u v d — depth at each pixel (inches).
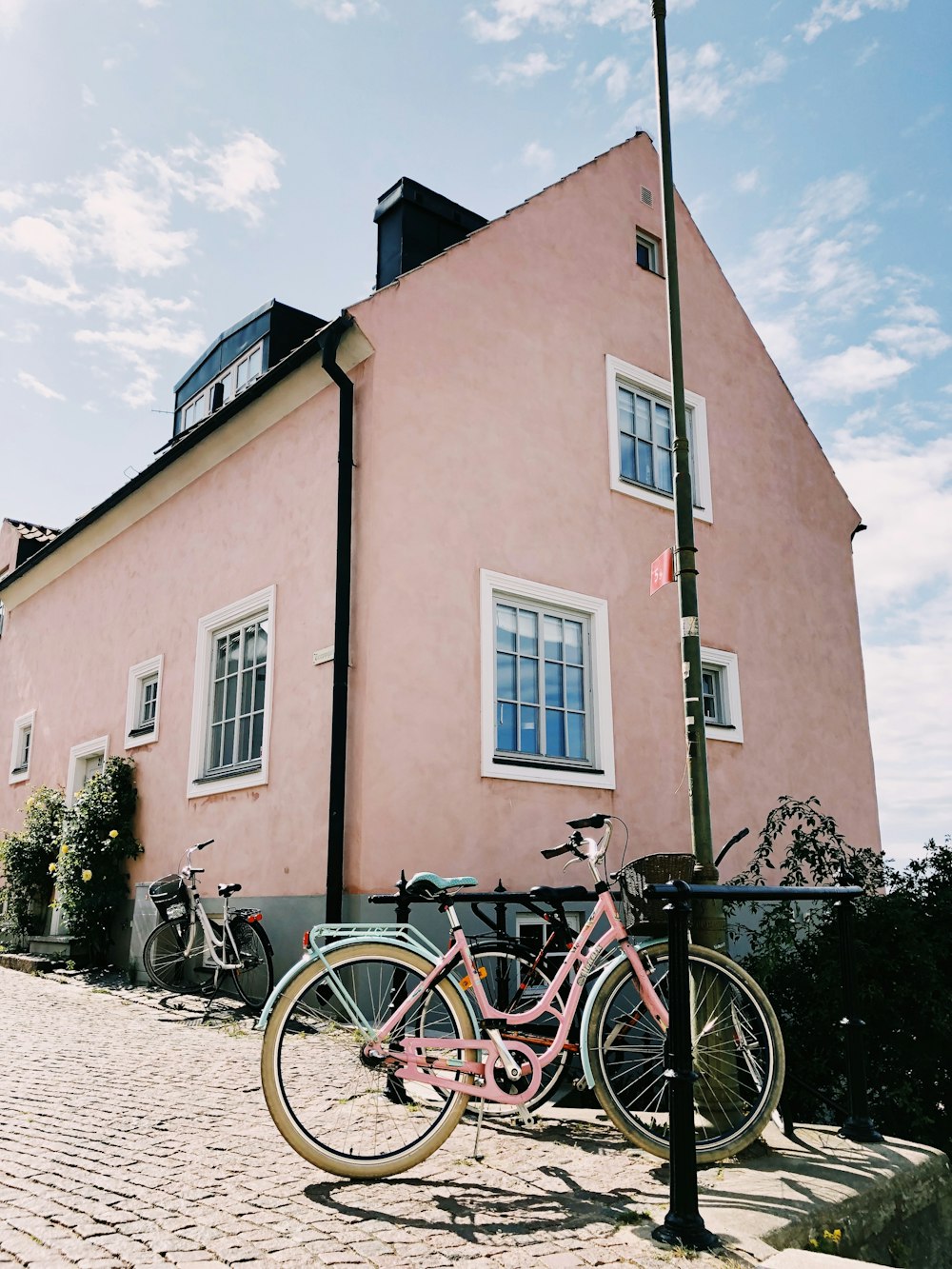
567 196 401.7
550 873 320.5
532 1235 113.9
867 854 258.2
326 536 317.7
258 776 327.3
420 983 143.0
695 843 175.0
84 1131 155.2
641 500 394.9
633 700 367.2
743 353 477.1
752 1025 152.3
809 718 449.1
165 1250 104.7
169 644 406.0
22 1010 289.6
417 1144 136.3
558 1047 145.4
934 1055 215.6
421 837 288.7
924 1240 139.2
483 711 314.0
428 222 411.5
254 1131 155.6
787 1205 126.1
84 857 398.0
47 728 514.0
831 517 500.1
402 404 315.9
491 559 330.3
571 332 385.4
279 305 455.8
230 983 315.9
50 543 516.4
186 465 406.0
